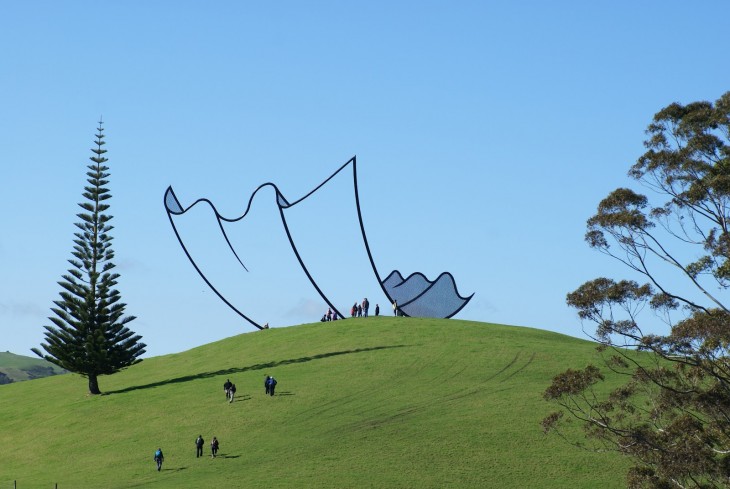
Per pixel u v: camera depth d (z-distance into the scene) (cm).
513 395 6216
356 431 5544
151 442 5822
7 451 6209
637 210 4075
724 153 4128
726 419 3688
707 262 3944
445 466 4869
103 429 6347
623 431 3912
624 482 4619
